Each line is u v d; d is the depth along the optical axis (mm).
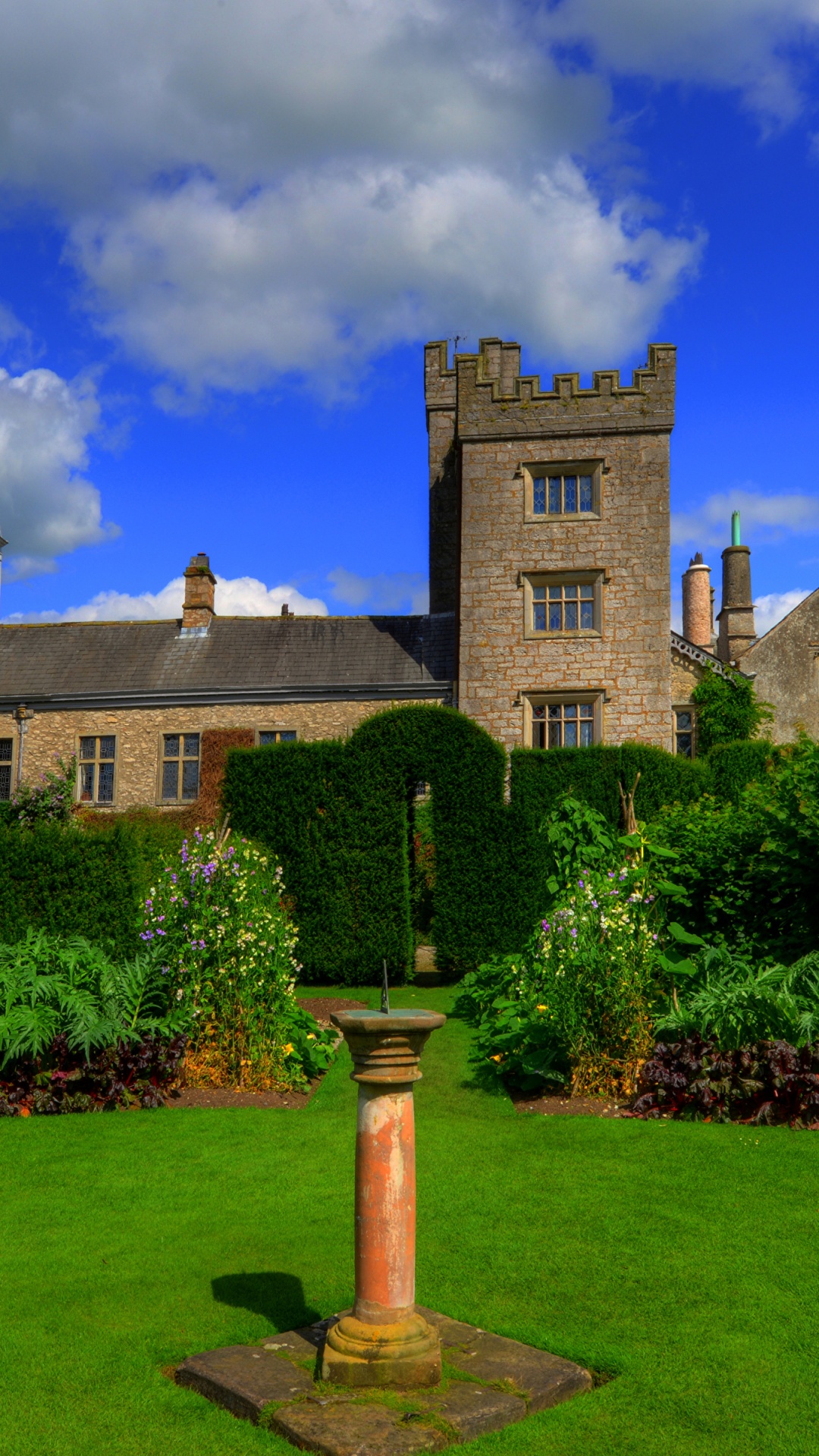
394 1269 3041
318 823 13406
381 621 25562
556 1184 4770
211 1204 4566
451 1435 2686
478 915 13203
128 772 23797
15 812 11273
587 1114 6223
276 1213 4457
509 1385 2943
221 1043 7148
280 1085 7086
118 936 8570
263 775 13656
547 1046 7078
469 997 10758
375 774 13453
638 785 13547
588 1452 2643
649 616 21547
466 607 22094
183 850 8250
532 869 13211
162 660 25078
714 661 24031
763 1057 5992
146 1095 6516
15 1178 4957
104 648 25703
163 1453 2646
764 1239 4027
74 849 8703
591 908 7504
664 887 8359
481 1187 4738
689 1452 2629
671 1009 7090
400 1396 2873
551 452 22156
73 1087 6492
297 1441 2680
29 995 6879
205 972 7281
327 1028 9508
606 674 21531
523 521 22109
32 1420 2801
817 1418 2770
